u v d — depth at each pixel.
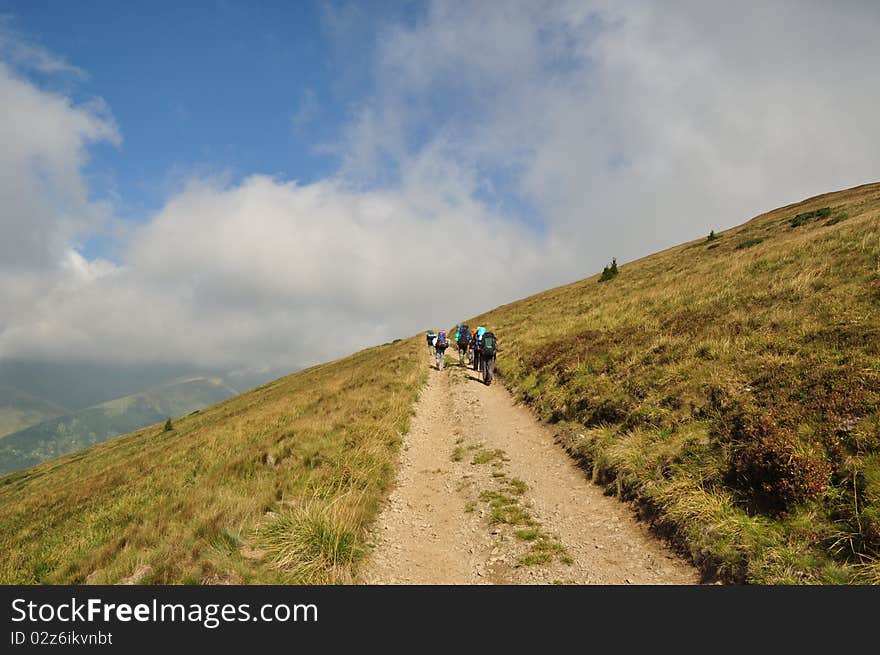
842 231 18.45
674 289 21.12
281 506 8.04
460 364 26.73
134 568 6.70
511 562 6.98
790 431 7.00
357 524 7.53
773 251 20.22
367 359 43.47
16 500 35.25
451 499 9.59
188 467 14.57
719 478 7.16
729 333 11.93
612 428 10.42
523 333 26.95
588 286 45.88
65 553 9.29
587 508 8.42
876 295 10.38
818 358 8.72
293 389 39.72
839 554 5.37
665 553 6.63
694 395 9.56
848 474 6.02
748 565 5.62
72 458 61.28
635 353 13.36
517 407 15.60
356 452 10.66
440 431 14.62
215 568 6.18
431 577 6.74
